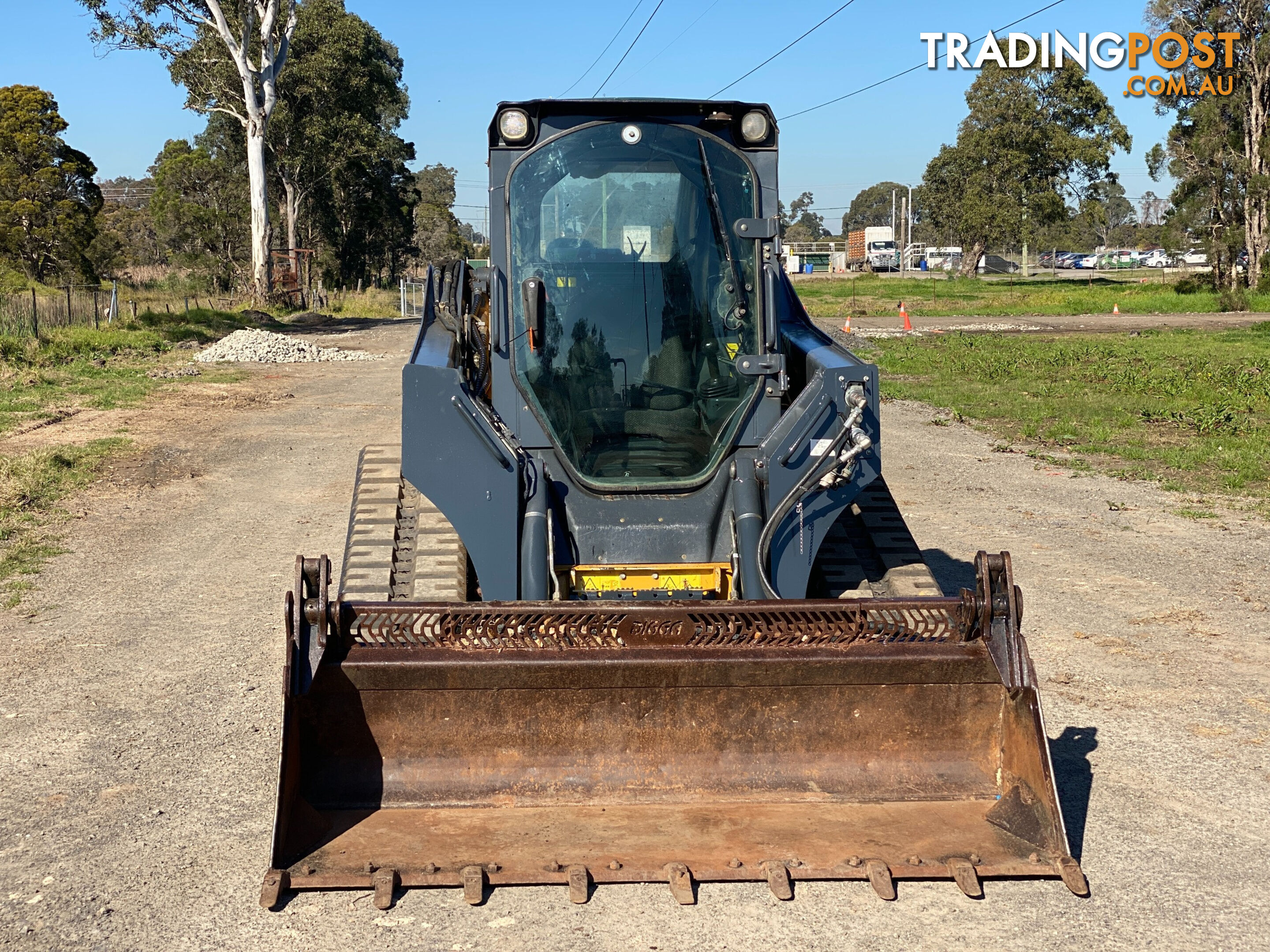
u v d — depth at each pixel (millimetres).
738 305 5656
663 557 5457
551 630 4461
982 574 4449
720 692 4516
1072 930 4012
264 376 24266
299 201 62781
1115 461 14000
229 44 44594
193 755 5551
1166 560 9328
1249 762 5473
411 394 5008
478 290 6723
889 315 49688
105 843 4676
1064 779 5301
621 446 5605
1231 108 58750
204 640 7293
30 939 3977
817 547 5395
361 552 6055
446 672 4371
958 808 4473
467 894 4020
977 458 14359
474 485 5059
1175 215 60438
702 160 5629
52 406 18375
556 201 5590
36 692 6379
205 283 62656
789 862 4137
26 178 52594
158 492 12039
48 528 10320
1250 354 26625
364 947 3912
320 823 4312
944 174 85812
